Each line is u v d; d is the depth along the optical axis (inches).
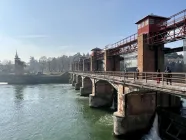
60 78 4832.7
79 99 2039.9
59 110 1520.7
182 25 879.7
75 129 1056.8
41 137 951.6
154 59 1087.6
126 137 909.2
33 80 4670.3
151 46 1078.4
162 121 910.4
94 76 1609.3
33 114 1403.8
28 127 1107.3
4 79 4788.4
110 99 1632.6
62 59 7760.8
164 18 1101.1
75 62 4862.2
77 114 1389.0
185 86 543.2
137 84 780.0
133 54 1685.5
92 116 1327.5
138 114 920.3
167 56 1875.0
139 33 1208.2
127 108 908.0
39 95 2375.7
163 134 863.1
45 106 1680.6
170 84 621.0
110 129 1043.9
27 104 1785.2
